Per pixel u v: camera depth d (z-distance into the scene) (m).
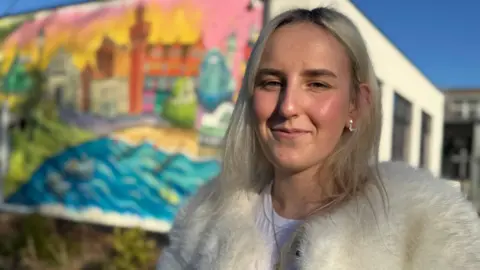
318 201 1.32
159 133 5.59
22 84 6.80
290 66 1.24
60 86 6.42
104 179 5.99
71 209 6.24
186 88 5.41
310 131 1.24
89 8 6.19
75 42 6.29
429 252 1.02
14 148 6.84
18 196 6.76
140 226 5.57
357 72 1.29
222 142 1.63
